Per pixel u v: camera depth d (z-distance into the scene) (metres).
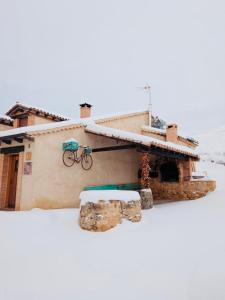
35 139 9.21
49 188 9.48
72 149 9.91
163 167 13.62
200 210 8.98
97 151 10.98
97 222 6.60
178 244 5.49
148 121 15.85
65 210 8.77
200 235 6.02
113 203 6.90
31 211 8.48
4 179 10.30
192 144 18.02
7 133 9.59
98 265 4.63
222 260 4.42
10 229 6.70
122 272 4.31
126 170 13.33
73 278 4.17
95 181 11.46
